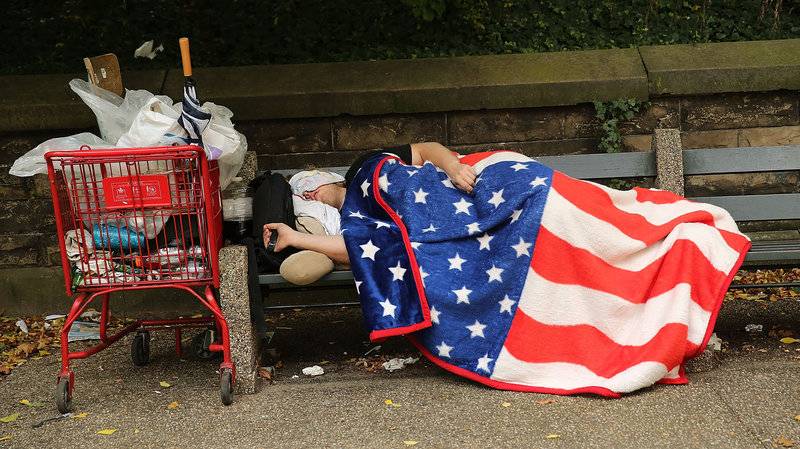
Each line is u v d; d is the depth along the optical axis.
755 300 5.50
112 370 4.68
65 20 6.76
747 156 5.03
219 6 6.80
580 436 3.48
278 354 4.88
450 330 4.15
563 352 4.05
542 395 3.96
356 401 4.01
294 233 4.36
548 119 5.81
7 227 5.78
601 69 5.82
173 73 6.02
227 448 3.54
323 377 4.44
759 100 5.79
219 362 4.75
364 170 4.64
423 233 4.29
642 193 4.45
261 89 5.79
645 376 3.83
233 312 4.14
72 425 3.88
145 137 4.06
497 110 5.80
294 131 5.82
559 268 4.09
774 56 5.81
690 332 3.97
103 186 3.97
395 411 3.85
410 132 5.82
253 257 4.33
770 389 3.88
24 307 5.81
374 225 4.37
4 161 5.73
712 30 6.56
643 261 4.13
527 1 6.78
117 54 6.56
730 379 4.04
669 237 4.12
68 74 6.00
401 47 6.56
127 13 6.79
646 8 6.70
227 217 4.70
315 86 5.78
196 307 5.79
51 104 5.64
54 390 4.40
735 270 4.09
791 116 5.80
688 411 3.68
